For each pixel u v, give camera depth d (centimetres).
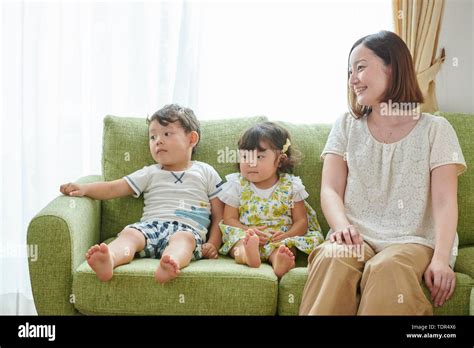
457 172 180
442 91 240
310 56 251
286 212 199
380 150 183
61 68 238
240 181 203
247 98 251
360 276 162
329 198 182
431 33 228
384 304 152
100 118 243
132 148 212
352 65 187
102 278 162
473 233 205
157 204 201
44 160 241
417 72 230
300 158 209
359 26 249
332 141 193
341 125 194
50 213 171
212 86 250
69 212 176
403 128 183
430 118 183
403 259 158
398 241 171
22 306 246
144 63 241
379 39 185
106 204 208
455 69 239
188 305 163
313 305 158
